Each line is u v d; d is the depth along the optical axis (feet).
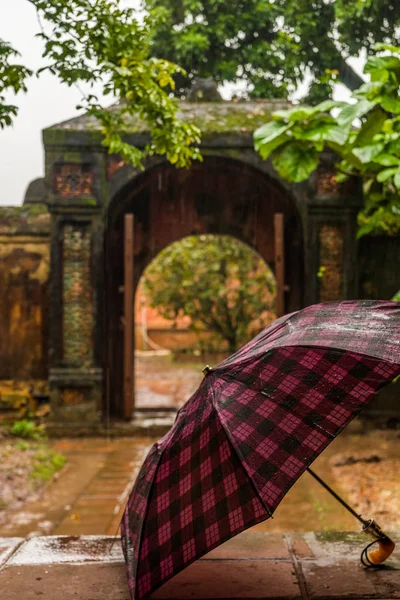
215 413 7.79
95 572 9.30
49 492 25.36
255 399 7.63
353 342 7.47
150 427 36.60
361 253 38.70
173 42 42.22
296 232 40.11
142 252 40.78
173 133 20.04
